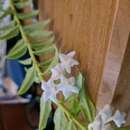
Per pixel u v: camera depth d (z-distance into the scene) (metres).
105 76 0.22
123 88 0.22
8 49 0.40
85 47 0.24
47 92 0.23
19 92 0.27
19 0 0.33
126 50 0.20
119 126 0.22
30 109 0.44
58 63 0.25
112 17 0.19
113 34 0.19
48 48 0.29
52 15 0.31
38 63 0.28
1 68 0.50
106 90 0.22
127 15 0.18
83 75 0.25
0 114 0.51
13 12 0.32
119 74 0.21
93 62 0.23
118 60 0.20
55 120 0.25
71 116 0.24
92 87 0.24
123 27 0.19
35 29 0.31
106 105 0.22
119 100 0.23
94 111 0.24
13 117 0.51
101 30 0.21
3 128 0.49
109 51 0.20
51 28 0.32
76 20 0.25
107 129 0.21
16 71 0.45
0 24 0.32
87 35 0.23
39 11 0.35
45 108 0.24
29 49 0.29
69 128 0.24
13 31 0.31
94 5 0.21
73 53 0.25
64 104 0.24
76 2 0.24
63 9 0.27
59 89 0.23
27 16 0.32
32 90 0.42
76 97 0.24
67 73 0.24
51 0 0.30
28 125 0.46
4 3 0.34
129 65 0.21
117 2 0.18
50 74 0.26
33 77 0.27
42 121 0.24
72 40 0.26
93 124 0.21
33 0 0.35
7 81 0.53
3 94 0.52
